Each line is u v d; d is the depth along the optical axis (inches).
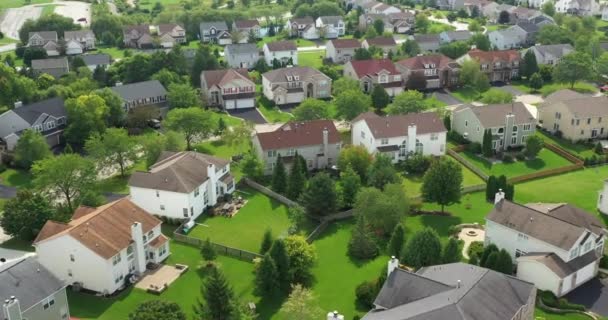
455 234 3597.4
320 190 3777.1
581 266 2984.7
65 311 2760.8
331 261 3356.3
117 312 2888.8
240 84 6392.7
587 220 3299.7
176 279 3186.5
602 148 4955.7
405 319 2235.5
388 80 6791.3
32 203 3597.4
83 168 3978.8
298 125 4758.9
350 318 2792.8
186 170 3929.6
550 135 5369.1
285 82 6540.4
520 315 2436.0
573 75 6791.3
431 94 6870.1
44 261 3090.6
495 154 4940.9
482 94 6722.4
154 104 5994.1
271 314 2878.9
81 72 6894.7
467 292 2337.6
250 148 5103.3
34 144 4628.4
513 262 3208.7
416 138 4763.8
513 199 4089.6
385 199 3553.2
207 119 5152.6
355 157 4350.4
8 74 5964.6
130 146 4596.5
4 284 2556.6
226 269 3275.1
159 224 3376.0
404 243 3277.6
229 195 4173.2
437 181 3794.3
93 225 3107.8
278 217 3905.0
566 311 2810.0
